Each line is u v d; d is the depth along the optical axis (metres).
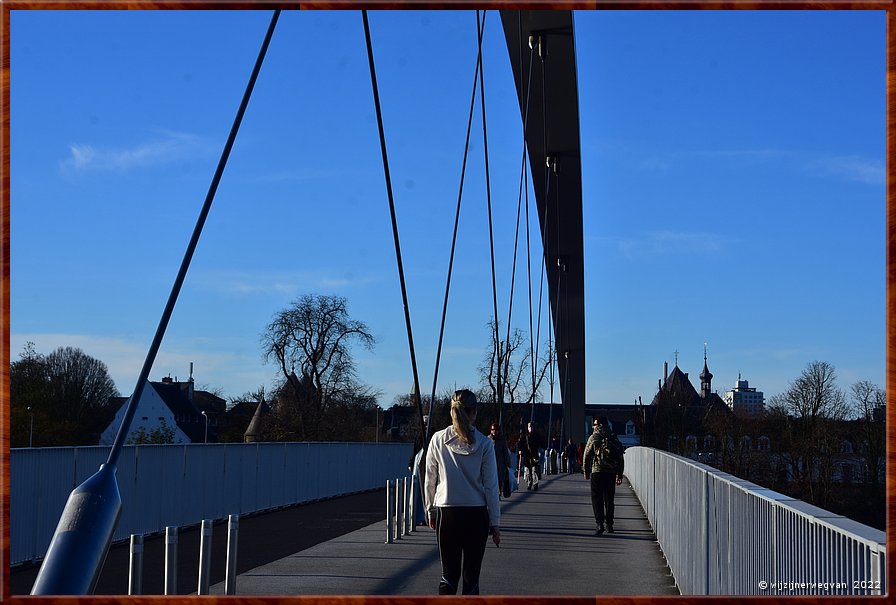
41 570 4.47
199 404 73.12
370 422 81.38
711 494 6.85
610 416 124.56
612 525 14.27
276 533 15.85
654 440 85.75
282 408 55.34
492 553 11.88
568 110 26.70
